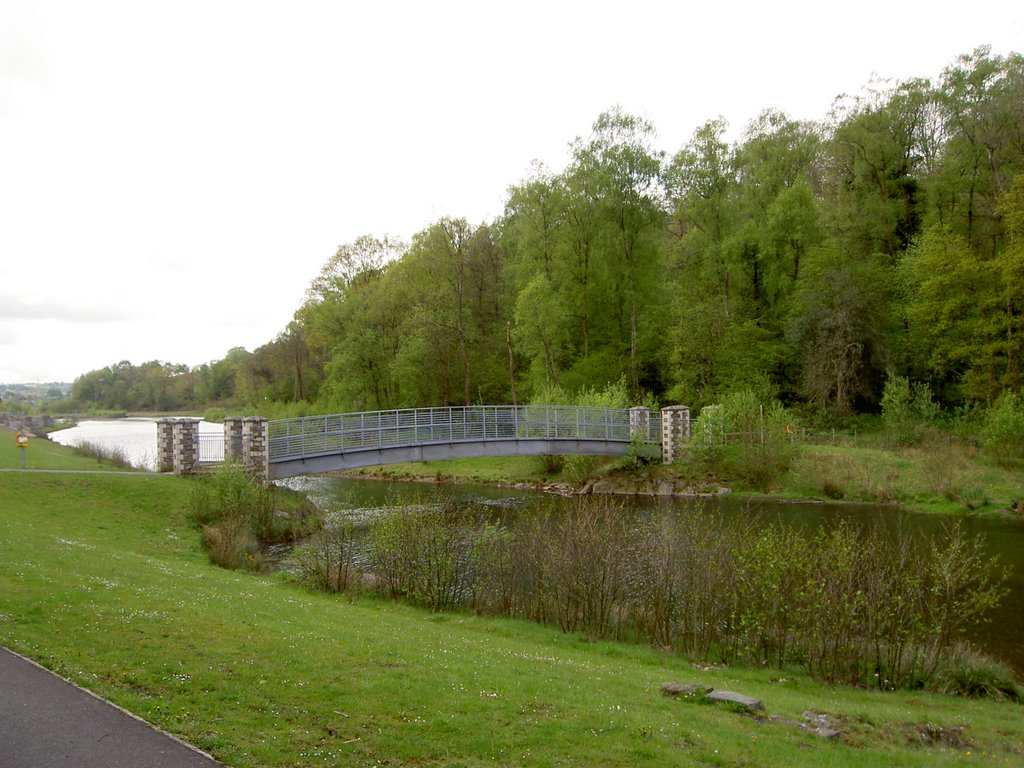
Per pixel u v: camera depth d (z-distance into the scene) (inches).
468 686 378.9
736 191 2208.4
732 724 371.9
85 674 329.7
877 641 536.4
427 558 746.8
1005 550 1016.9
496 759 289.4
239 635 422.6
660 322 2241.6
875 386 1946.4
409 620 631.8
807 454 1601.9
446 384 2330.2
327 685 351.3
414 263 2400.3
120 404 5664.4
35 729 278.1
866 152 2084.2
